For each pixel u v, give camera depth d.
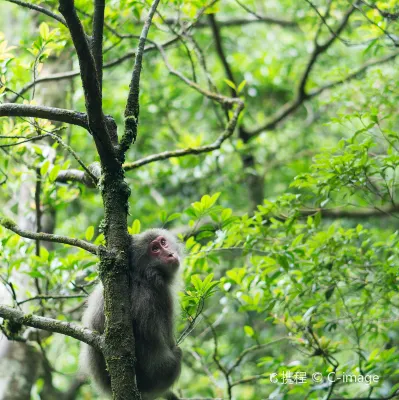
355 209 16.25
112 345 6.37
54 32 8.91
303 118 21.19
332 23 16.14
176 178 15.61
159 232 8.65
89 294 9.18
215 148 10.59
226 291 10.98
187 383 14.98
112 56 15.61
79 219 16.86
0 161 11.18
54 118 6.95
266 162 18.88
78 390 15.95
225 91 18.91
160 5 11.60
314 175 9.72
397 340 12.98
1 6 20.52
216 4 12.43
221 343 16.22
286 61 19.98
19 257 10.80
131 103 7.23
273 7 22.14
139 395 6.29
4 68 8.83
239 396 15.30
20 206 12.59
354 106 11.94
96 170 8.28
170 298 8.45
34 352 12.63
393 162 9.32
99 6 7.44
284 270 10.02
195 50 12.93
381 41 12.01
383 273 9.84
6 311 6.88
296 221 10.54
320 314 10.64
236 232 10.31
